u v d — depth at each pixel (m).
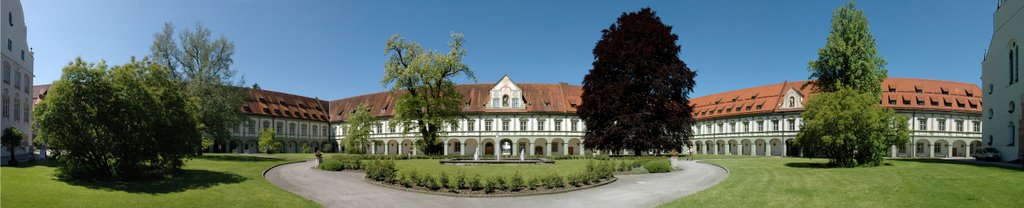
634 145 47.66
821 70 47.72
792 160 43.94
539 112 76.00
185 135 24.45
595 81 51.59
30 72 41.72
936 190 18.50
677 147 48.97
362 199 20.73
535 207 18.86
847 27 46.44
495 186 21.97
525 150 78.62
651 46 49.41
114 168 22.31
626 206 18.84
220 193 20.47
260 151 71.12
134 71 22.80
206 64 46.78
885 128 32.28
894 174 25.02
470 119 76.94
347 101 93.62
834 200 17.78
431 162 41.59
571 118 76.69
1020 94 36.62
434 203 19.72
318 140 89.38
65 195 17.33
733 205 17.67
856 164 32.28
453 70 52.25
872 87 46.38
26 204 15.32
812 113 33.97
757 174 28.05
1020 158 36.25
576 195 21.52
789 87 71.81
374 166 27.22
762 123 72.12
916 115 68.12
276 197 20.27
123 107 21.50
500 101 76.94
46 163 28.86
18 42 38.81
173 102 24.27
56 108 20.58
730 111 78.62
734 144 78.50
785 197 18.89
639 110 48.53
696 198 19.58
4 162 26.88
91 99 21.09
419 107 51.34
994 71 41.19
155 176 24.11
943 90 71.06
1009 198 16.50
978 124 70.38
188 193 19.92
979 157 41.25
